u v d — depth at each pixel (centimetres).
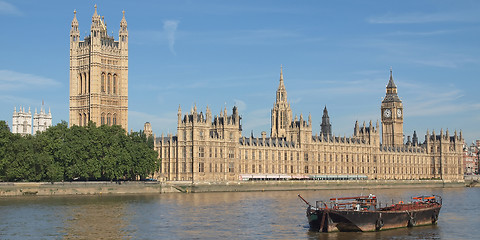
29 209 18025
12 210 17738
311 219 14612
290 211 18550
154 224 15538
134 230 14612
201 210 18612
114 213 17500
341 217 14212
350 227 14412
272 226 15350
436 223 16338
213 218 16738
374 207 15175
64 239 13438
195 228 14988
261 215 17475
